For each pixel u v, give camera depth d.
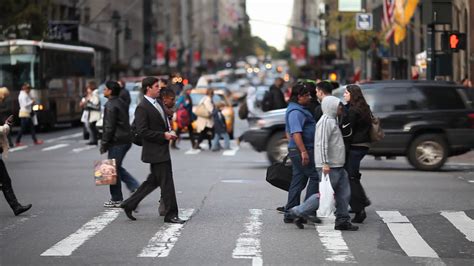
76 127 91.75
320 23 176.00
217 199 30.78
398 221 26.06
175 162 45.66
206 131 54.06
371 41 96.94
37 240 22.95
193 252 21.12
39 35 97.69
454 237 23.50
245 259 20.25
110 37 157.88
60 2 149.75
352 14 104.50
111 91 28.77
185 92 54.38
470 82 76.88
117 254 20.91
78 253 21.08
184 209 28.41
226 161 46.28
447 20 50.00
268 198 31.02
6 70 76.62
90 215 27.38
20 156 50.62
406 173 39.59
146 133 25.22
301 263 19.84
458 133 40.00
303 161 24.53
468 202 30.14
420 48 97.81
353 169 25.45
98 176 27.88
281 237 23.28
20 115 60.72
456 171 40.66
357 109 25.17
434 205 29.41
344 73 131.62
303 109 24.80
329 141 23.89
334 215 25.38
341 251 21.34
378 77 94.69
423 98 40.03
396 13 73.81
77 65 87.94
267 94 52.03
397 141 39.84
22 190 33.81
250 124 42.34
